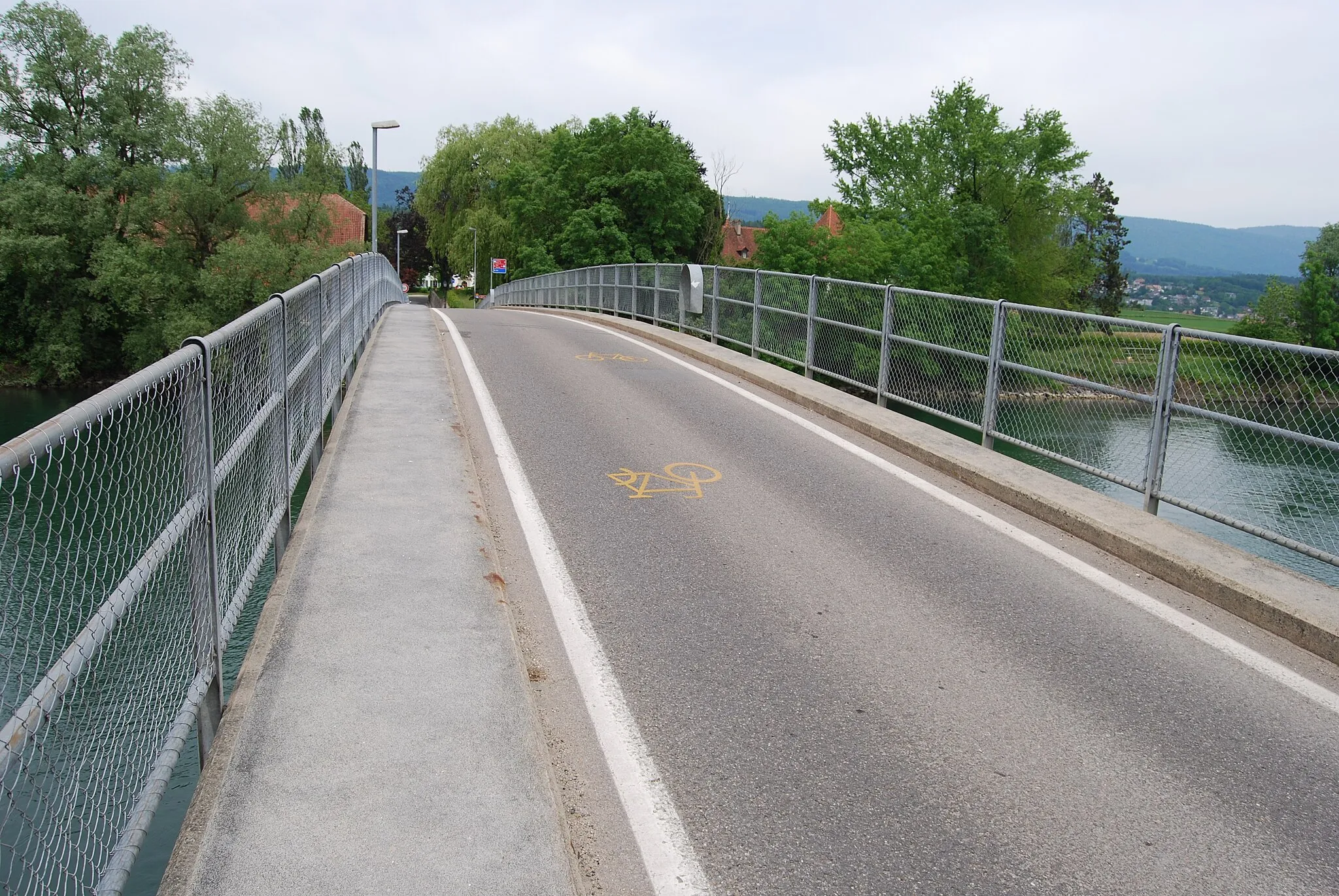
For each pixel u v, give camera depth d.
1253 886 3.18
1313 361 5.69
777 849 3.30
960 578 5.88
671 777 3.71
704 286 16.88
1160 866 3.27
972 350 9.04
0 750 2.03
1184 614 5.45
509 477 7.72
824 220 53.62
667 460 8.46
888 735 4.05
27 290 49.09
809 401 11.16
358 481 6.85
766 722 4.14
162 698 3.10
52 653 2.24
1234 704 4.43
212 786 3.29
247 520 4.59
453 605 4.87
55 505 2.22
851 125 54.09
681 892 3.08
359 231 79.69
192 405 3.45
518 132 74.69
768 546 6.34
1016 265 50.59
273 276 48.75
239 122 50.53
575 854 3.21
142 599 2.90
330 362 8.84
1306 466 5.71
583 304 28.33
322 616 4.67
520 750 3.62
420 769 3.45
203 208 50.38
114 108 48.94
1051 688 4.51
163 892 2.76
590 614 5.19
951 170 51.78
